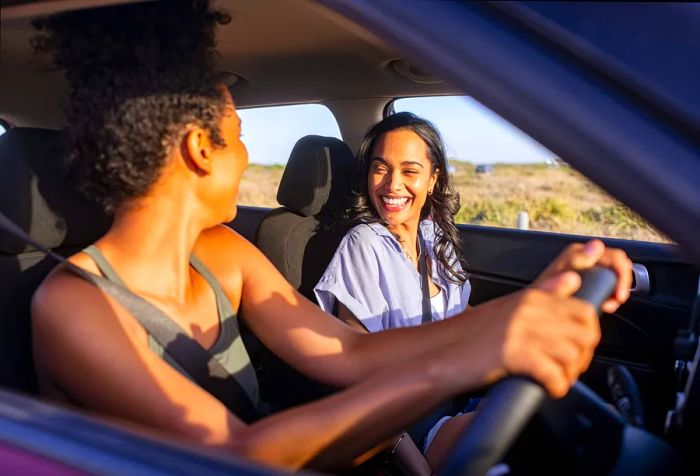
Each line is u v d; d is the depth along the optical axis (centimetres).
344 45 229
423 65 85
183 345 119
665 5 80
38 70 217
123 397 103
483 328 100
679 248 76
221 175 122
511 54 81
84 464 80
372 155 215
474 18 83
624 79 78
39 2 98
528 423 92
